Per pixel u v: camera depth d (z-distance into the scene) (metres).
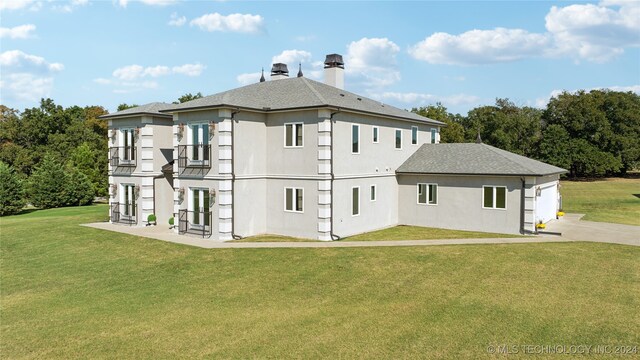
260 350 11.03
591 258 18.47
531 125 78.25
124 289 16.38
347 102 26.09
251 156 24.25
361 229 26.08
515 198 25.11
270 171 25.02
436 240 22.81
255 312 13.62
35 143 72.50
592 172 73.69
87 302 15.13
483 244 21.42
